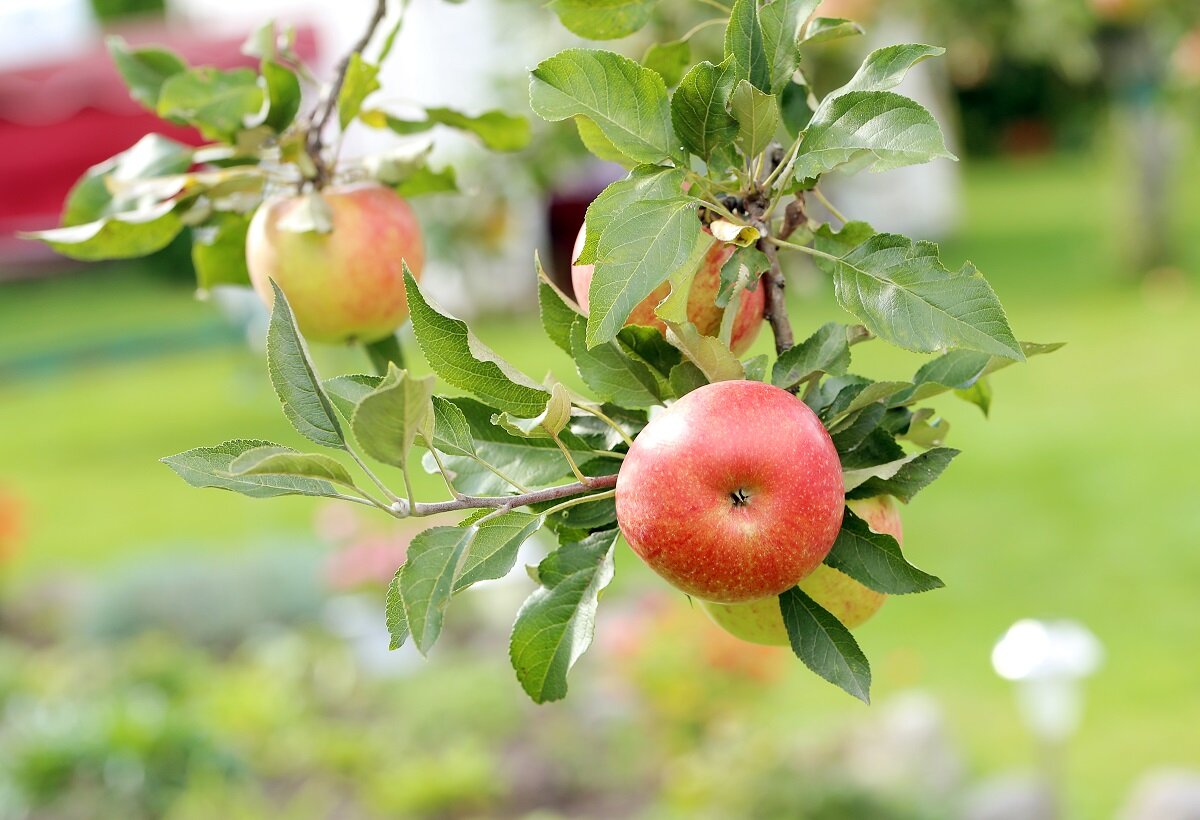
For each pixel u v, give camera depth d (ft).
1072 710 15.84
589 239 4.20
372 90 7.03
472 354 4.46
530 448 4.74
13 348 64.39
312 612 27.22
